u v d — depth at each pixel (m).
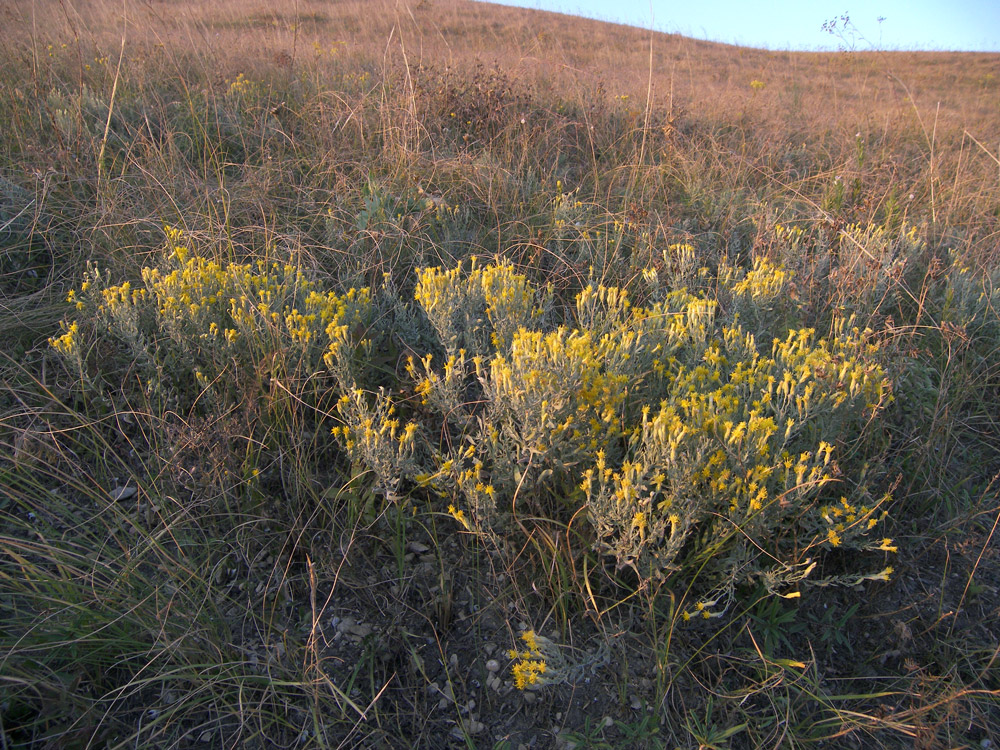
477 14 14.60
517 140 5.07
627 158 5.22
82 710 1.83
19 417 2.58
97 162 3.98
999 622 2.30
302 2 11.62
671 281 3.66
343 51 8.01
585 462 2.32
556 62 7.23
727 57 14.00
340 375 2.57
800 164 5.84
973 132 7.27
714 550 2.12
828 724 1.95
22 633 1.92
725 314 3.39
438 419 2.78
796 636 2.23
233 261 3.40
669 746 1.93
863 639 2.25
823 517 2.12
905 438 2.76
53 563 2.18
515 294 2.92
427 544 2.38
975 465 2.85
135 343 2.71
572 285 3.76
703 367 2.48
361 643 2.11
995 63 15.31
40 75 5.05
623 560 2.09
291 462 2.51
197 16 7.94
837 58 12.30
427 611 2.19
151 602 2.04
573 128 5.75
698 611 2.06
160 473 2.30
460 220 4.12
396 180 4.18
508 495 2.37
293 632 2.11
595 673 2.07
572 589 2.16
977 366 3.27
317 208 4.03
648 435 2.19
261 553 2.30
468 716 1.98
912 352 2.93
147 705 1.90
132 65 5.52
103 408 2.68
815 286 3.54
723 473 2.06
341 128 4.89
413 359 3.07
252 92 5.37
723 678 2.08
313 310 2.88
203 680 1.89
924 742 1.88
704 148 5.67
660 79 9.23
